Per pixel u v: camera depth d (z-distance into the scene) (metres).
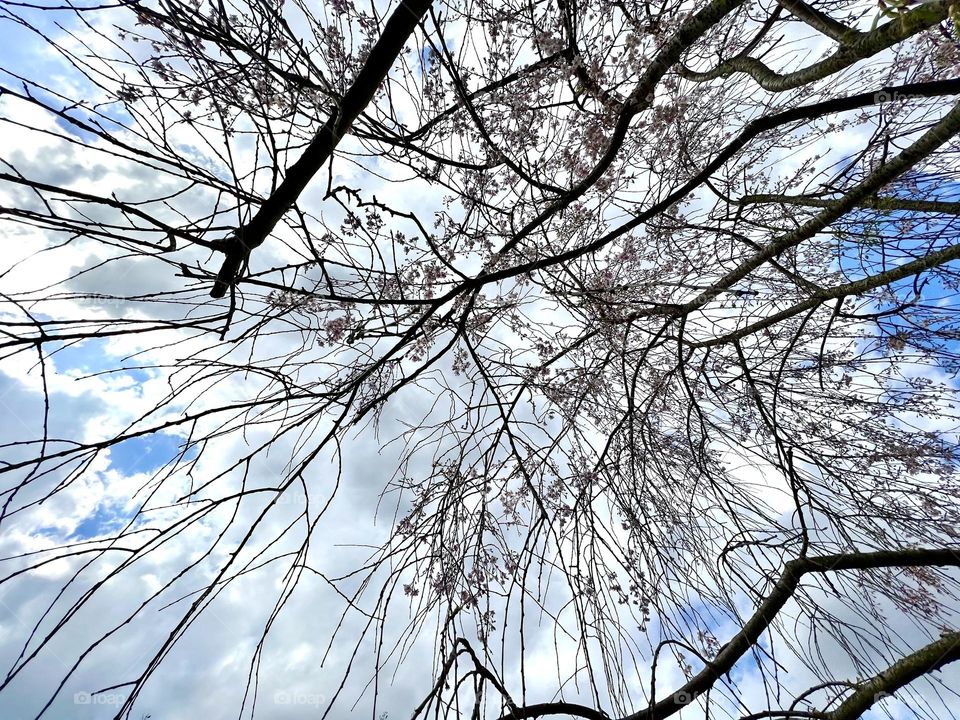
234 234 1.51
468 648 1.92
